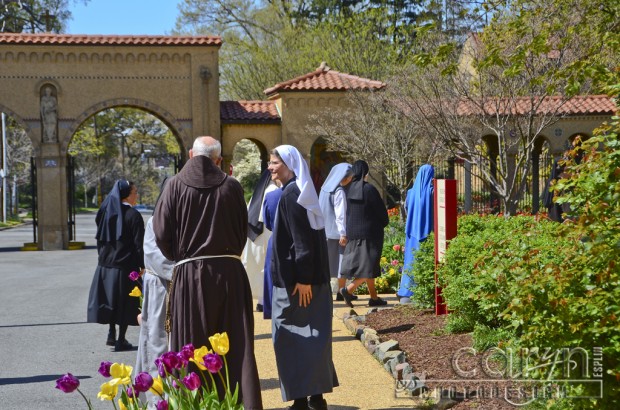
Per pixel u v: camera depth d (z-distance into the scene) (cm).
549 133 2980
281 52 4388
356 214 1079
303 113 3030
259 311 1109
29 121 2878
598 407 463
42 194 2873
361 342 881
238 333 552
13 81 2861
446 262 873
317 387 597
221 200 555
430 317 940
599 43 1198
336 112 2870
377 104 2472
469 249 835
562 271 471
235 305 554
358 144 2520
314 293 611
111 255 948
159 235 557
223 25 4928
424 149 2312
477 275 723
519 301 485
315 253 611
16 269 2080
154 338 643
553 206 1288
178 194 557
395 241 1510
